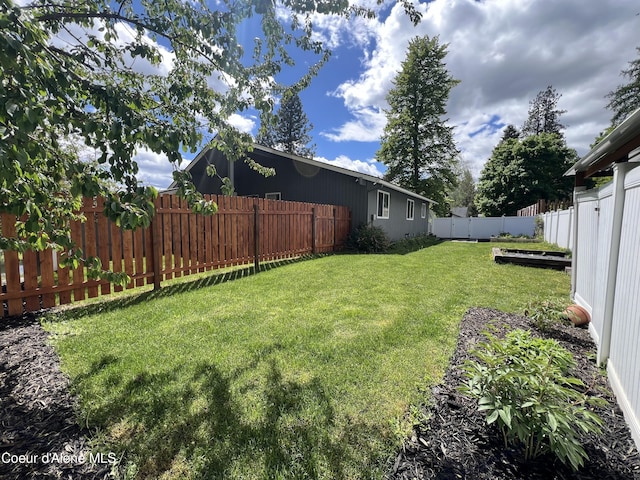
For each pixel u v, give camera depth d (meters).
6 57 1.04
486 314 3.52
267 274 5.70
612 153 3.34
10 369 2.18
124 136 1.45
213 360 2.38
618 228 2.24
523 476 1.35
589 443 1.56
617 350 2.05
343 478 1.36
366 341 2.75
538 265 7.00
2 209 1.45
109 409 1.78
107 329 2.95
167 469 1.40
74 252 2.04
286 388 2.02
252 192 12.50
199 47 2.16
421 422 1.71
